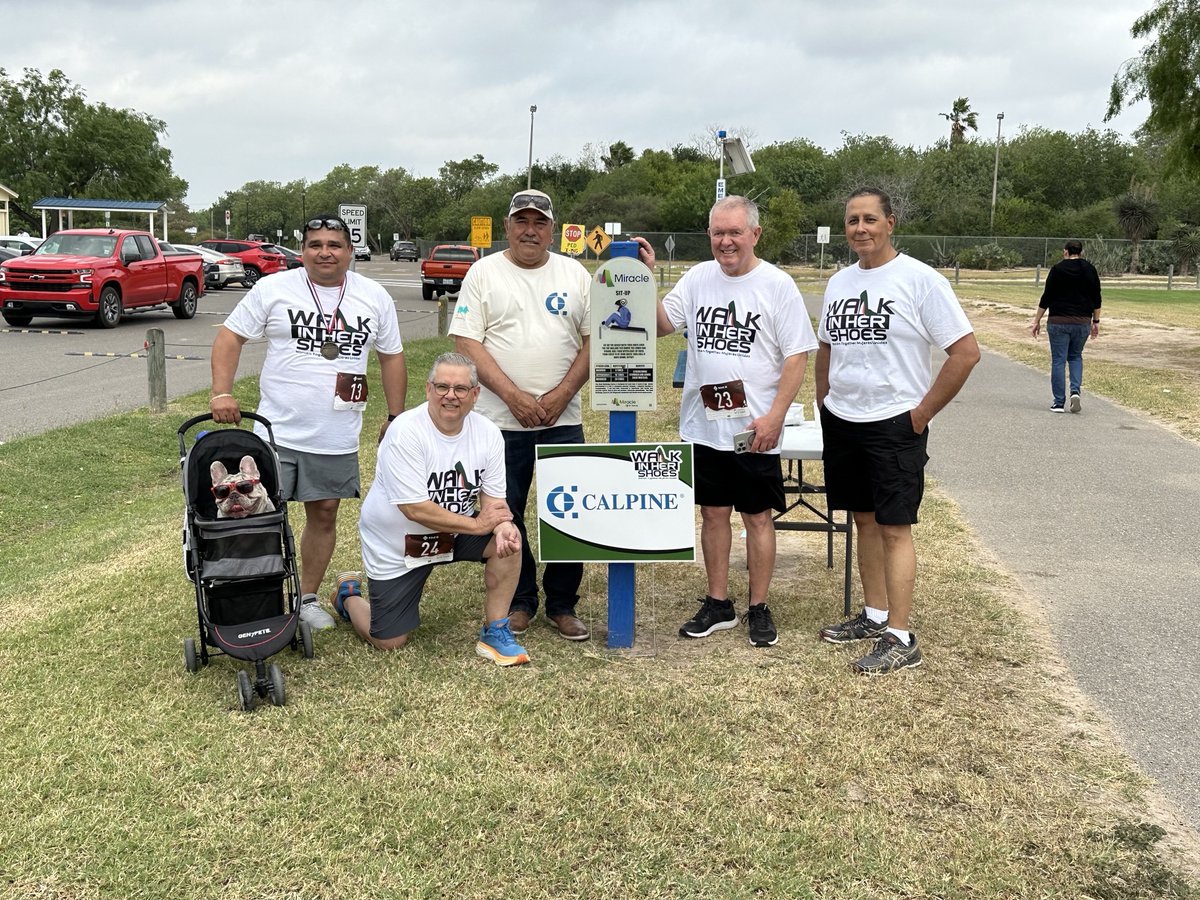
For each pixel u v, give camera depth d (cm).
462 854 305
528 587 498
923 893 291
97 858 300
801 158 7962
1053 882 295
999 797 340
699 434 471
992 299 3281
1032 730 387
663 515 457
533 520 678
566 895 288
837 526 512
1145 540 648
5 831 312
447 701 404
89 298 1886
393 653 454
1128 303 3147
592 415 1116
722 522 480
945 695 416
